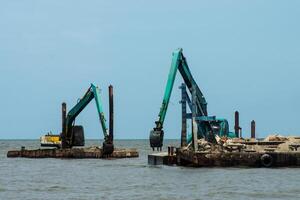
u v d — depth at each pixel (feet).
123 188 190.80
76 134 366.63
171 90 282.15
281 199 161.89
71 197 166.91
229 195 170.19
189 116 272.72
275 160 246.47
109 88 341.62
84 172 258.37
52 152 370.12
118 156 360.48
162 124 273.75
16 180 222.89
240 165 246.27
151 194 173.37
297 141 264.72
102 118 349.82
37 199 162.50
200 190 182.09
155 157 283.38
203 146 258.57
